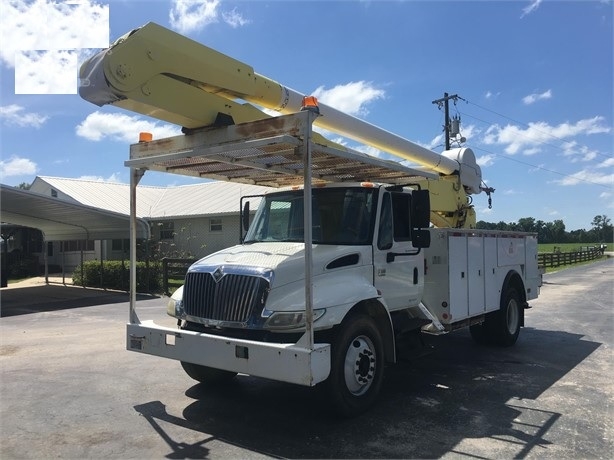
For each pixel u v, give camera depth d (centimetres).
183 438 480
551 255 3719
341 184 625
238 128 513
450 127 2917
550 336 1004
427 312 686
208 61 525
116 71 448
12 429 505
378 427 505
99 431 498
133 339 577
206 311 531
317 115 475
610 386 652
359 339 539
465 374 711
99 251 2889
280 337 495
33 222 2059
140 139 596
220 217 2667
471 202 1157
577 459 432
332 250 558
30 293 1878
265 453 447
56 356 827
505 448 455
